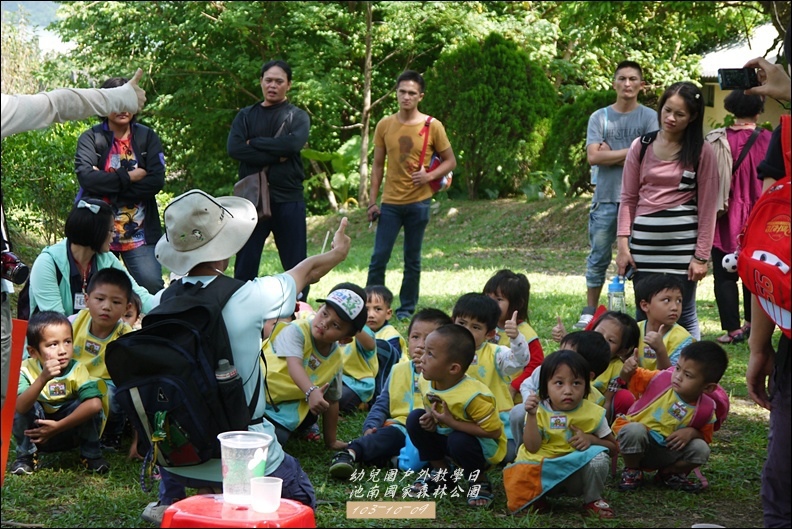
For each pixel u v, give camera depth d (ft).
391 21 69.10
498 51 60.85
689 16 52.16
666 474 14.79
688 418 14.30
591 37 57.11
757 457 16.21
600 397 14.51
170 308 11.38
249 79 73.87
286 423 15.96
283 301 11.82
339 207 70.95
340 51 70.03
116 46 75.36
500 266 44.19
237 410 11.41
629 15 48.60
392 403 15.98
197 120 73.61
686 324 19.36
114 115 20.58
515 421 13.97
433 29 72.33
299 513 10.60
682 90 18.28
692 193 18.76
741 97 23.80
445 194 64.80
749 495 14.33
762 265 10.71
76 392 15.01
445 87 62.03
